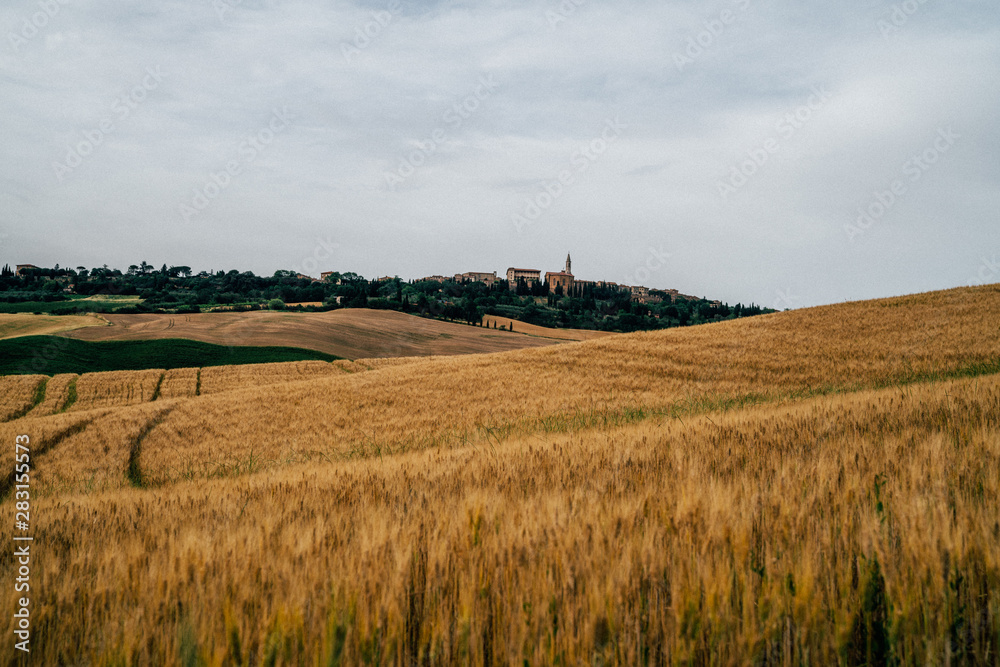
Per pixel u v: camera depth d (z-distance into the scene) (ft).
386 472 21.94
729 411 41.34
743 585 6.81
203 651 6.29
